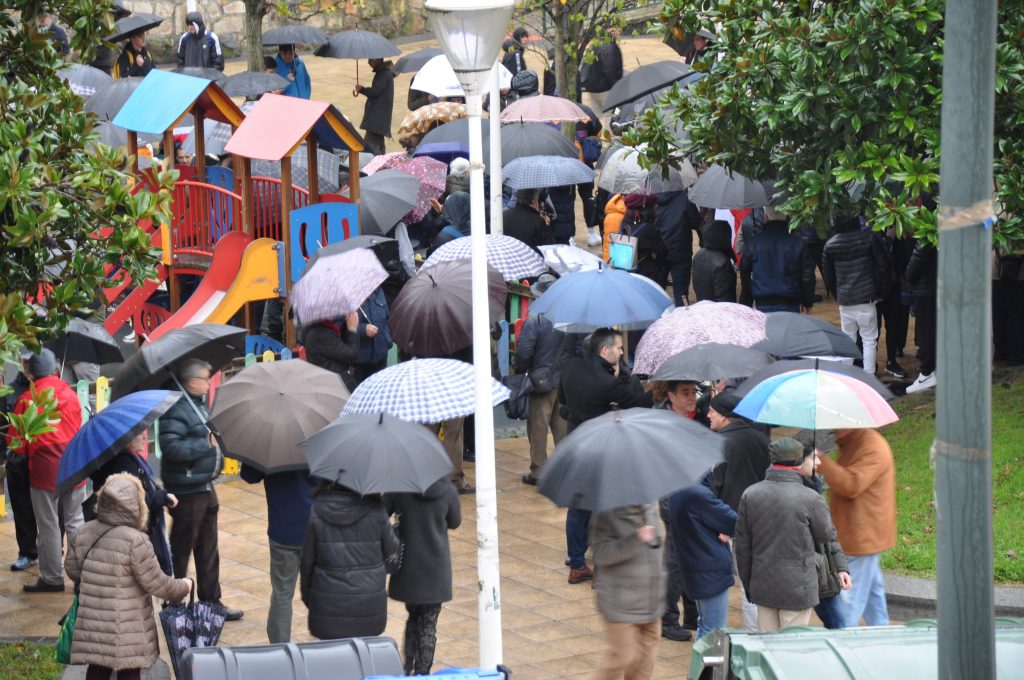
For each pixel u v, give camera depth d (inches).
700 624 1158.3
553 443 1849.2
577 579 1395.2
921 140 1449.3
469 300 1487.5
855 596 1133.7
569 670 1197.1
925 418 1715.1
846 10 1537.9
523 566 1441.9
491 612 1068.5
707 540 1132.5
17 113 1163.9
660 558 1019.9
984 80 540.4
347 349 1534.2
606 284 1441.9
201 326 1332.4
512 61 2945.4
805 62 1456.7
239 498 1644.9
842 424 1072.2
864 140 1513.3
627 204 2132.1
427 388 1208.2
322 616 1027.9
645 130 1764.3
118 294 2201.0
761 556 1053.8
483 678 813.9
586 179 2075.5
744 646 733.9
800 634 751.7
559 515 1587.1
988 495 549.3
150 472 1177.4
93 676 1051.9
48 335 1178.0
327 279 1480.1
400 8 4158.5
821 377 1107.9
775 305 1903.3
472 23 1019.9
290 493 1167.6
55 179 1111.6
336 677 850.8
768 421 1088.2
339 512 1024.2
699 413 1341.0
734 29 1616.6
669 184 2124.8
